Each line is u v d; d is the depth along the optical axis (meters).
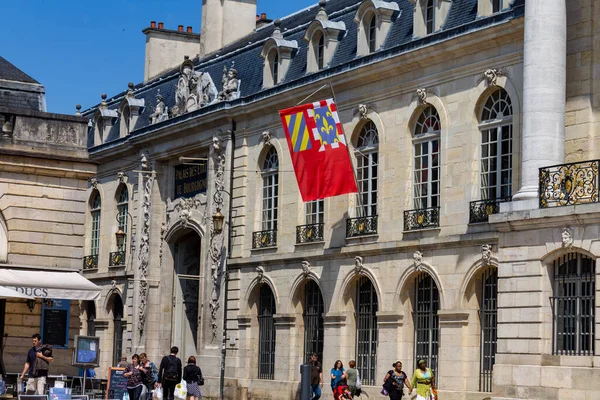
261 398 47.72
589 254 30.48
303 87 46.09
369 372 42.72
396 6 43.53
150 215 57.00
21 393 33.97
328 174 41.41
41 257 38.81
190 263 57.03
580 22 33.94
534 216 31.70
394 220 41.78
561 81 33.06
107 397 38.38
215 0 61.81
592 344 30.59
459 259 38.72
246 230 50.12
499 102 38.44
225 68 52.28
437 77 40.41
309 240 45.84
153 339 56.41
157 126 56.12
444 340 38.91
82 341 36.41
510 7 37.72
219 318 50.91
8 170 38.56
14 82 42.72
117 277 59.81
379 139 42.75
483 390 37.84
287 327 46.62
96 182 63.34
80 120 39.72
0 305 38.81
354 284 43.78
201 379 40.22
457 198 39.28
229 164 51.09
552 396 31.00
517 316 32.25
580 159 33.56
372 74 42.78
